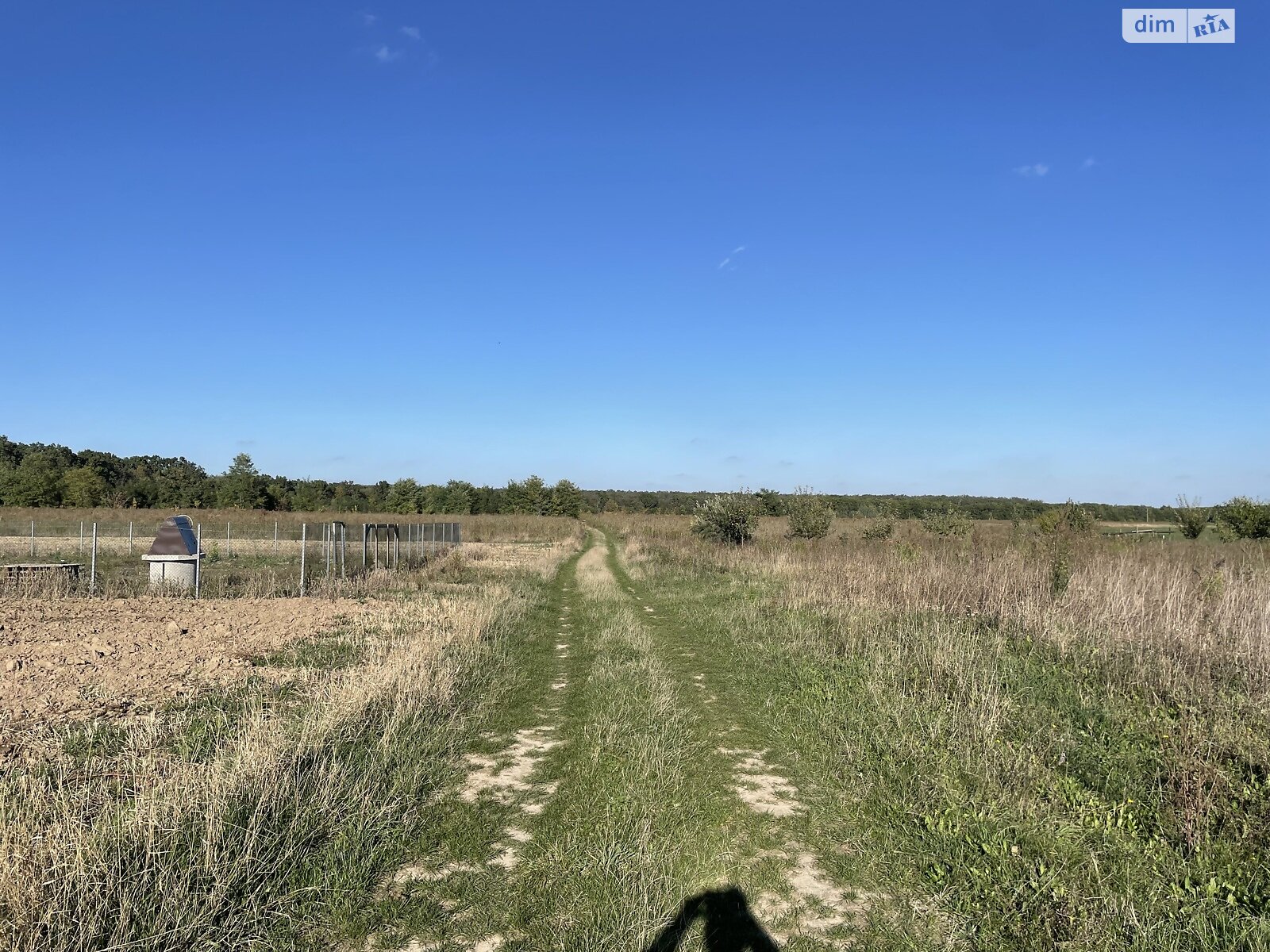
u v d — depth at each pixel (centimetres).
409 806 546
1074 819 514
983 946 389
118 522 4950
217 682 862
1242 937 380
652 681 947
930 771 598
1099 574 1338
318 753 597
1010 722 705
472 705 838
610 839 504
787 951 387
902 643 1028
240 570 2314
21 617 1302
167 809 453
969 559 1700
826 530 2917
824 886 454
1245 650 899
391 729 682
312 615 1394
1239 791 538
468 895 436
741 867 475
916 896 439
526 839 513
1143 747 639
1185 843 482
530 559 2975
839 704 807
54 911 355
